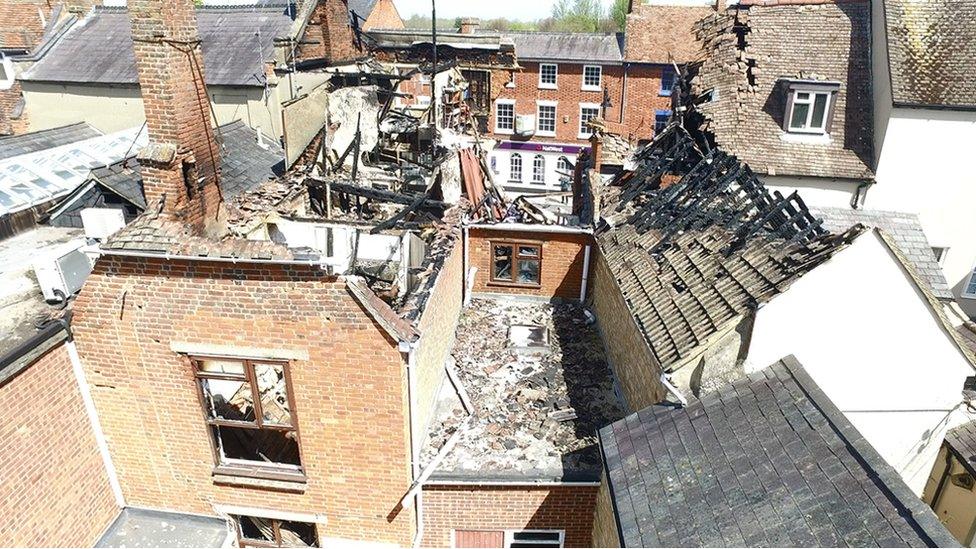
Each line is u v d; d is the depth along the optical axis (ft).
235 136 54.75
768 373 27.48
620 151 67.72
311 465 30.42
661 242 40.47
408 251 42.93
